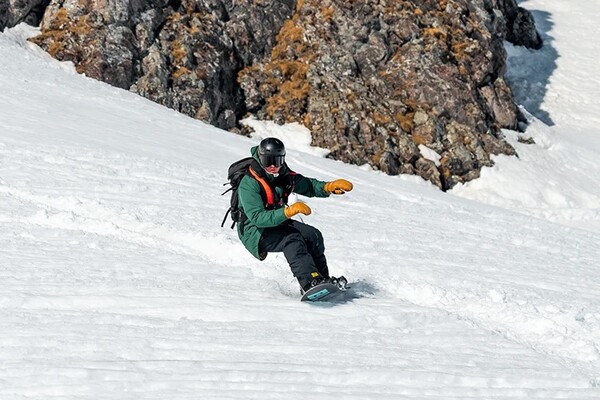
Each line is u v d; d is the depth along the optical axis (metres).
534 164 69.56
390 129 66.38
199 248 17.19
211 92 66.44
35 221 18.33
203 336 10.78
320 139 65.50
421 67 71.12
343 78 69.81
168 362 9.55
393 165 64.50
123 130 41.41
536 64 93.94
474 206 40.56
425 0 77.00
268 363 9.89
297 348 10.63
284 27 74.88
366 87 69.81
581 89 90.38
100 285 13.02
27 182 23.27
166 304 12.23
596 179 70.38
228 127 66.88
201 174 29.64
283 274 15.14
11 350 9.57
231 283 14.02
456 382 9.82
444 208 33.09
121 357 9.73
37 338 10.09
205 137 45.44
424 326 12.34
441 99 69.88
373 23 73.31
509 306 13.95
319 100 67.88
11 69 54.19
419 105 69.75
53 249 15.55
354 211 27.33
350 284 14.98
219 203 23.53
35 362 9.21
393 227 24.30
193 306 12.19
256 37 73.00
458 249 21.50
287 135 66.25
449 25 76.44
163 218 19.39
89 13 65.69
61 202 20.36
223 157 38.84
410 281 15.64
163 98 63.31
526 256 21.78
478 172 66.81
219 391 8.75
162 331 10.85
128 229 18.30
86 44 63.69
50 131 36.34
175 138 42.44
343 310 12.73
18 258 14.57
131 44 65.00
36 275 13.42
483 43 76.06
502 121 73.81
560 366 10.71
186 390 8.72
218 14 72.50
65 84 54.09
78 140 34.91
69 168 26.95
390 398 8.96
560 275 19.14
